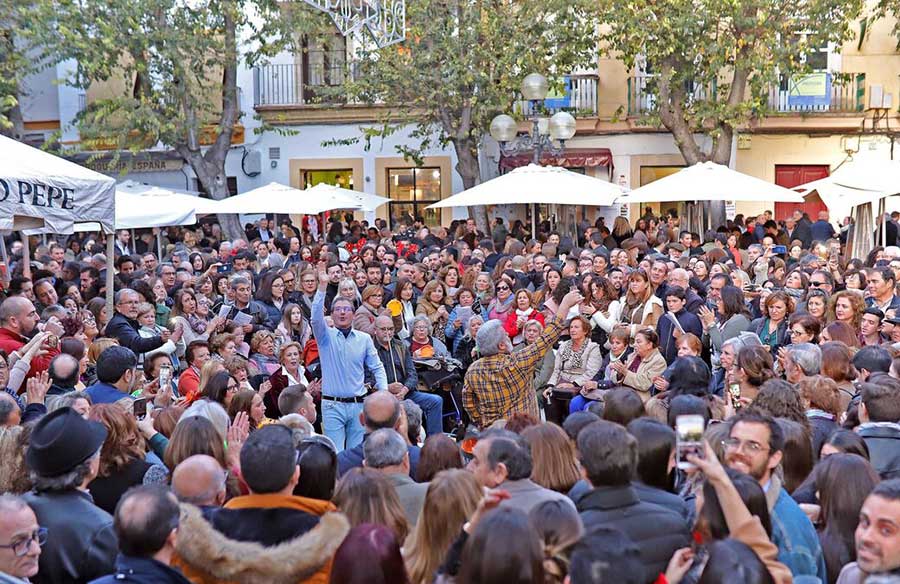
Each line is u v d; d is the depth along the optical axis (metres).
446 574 3.23
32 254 17.31
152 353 7.46
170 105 22.30
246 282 10.70
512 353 7.75
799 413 5.34
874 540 3.19
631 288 9.70
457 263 14.02
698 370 6.18
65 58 21.27
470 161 21.91
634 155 25.06
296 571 3.42
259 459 3.63
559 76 21.33
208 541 3.44
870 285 9.79
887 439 4.80
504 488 4.00
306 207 17.16
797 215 21.53
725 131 21.77
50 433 4.03
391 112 24.48
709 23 20.22
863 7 21.91
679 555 3.26
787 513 3.77
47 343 7.04
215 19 22.25
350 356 8.26
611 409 5.35
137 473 4.80
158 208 16.88
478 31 20.62
